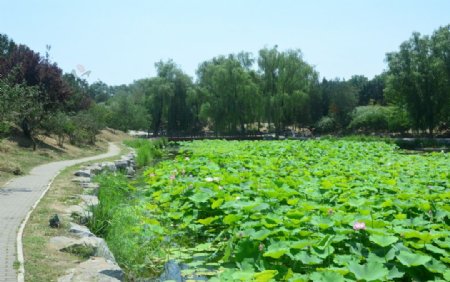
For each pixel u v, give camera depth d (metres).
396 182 11.67
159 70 62.84
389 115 59.56
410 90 49.84
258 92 55.66
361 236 6.57
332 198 9.48
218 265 6.63
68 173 16.11
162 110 62.38
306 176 12.70
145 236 8.00
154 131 62.88
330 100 72.12
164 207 10.41
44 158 20.95
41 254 6.37
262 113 55.97
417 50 50.47
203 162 16.44
